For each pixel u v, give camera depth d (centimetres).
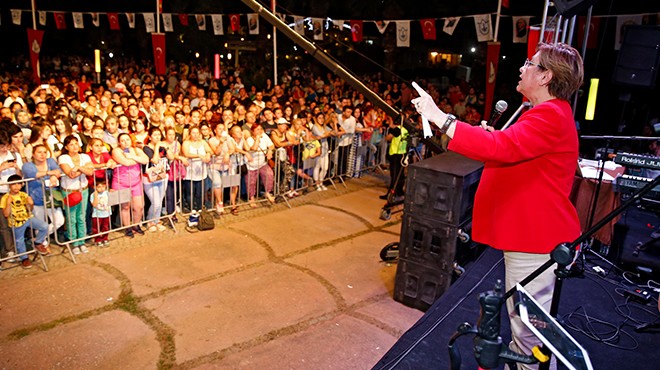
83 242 611
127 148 646
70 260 584
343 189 948
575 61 209
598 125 1175
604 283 441
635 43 493
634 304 403
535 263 228
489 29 1014
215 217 751
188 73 1822
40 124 604
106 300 500
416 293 509
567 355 165
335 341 446
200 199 754
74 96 1021
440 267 488
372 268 605
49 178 577
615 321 375
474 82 1709
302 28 1314
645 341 349
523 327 227
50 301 493
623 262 471
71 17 2248
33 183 565
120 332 446
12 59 2006
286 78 1788
